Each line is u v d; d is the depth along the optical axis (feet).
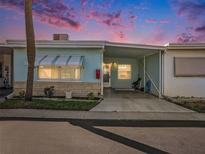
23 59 54.34
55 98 51.34
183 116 36.76
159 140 24.08
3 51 67.97
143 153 19.92
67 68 54.13
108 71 82.38
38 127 28.81
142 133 26.89
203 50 57.36
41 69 54.24
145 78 72.54
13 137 24.12
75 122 32.17
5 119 33.40
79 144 22.20
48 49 54.44
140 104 47.09
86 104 44.86
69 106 42.55
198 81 57.62
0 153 19.31
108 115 36.81
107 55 74.43
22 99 49.21
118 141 23.43
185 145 22.44
